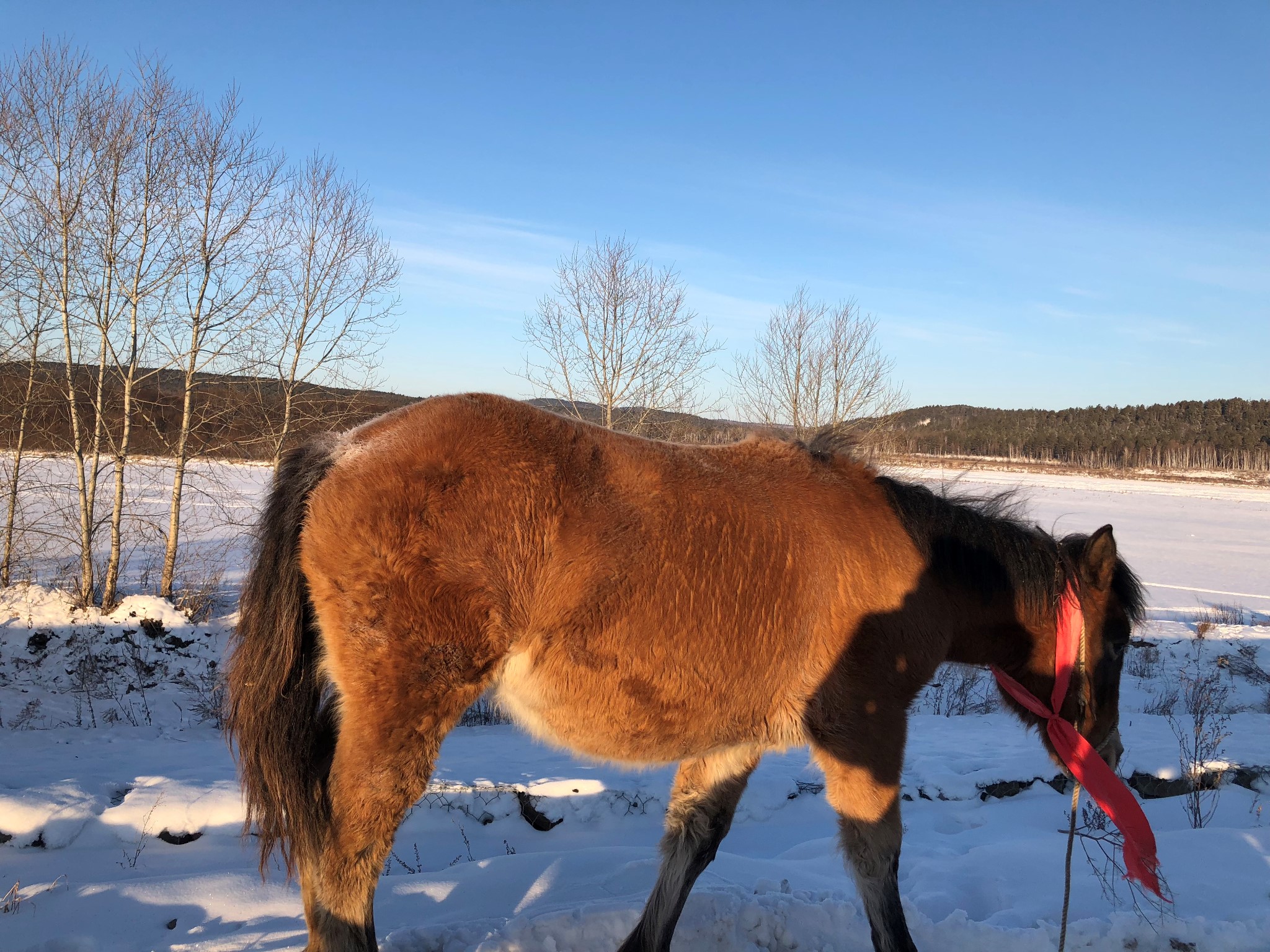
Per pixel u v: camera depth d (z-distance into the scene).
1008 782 5.54
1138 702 9.13
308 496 2.60
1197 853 4.20
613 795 4.85
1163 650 11.73
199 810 4.22
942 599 3.17
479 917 3.25
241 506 17.80
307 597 2.61
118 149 12.22
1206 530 30.77
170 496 18.73
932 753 6.20
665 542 2.66
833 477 3.20
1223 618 14.11
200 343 12.88
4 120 11.76
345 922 2.34
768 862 3.98
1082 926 3.27
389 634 2.43
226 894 3.40
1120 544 26.02
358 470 2.55
